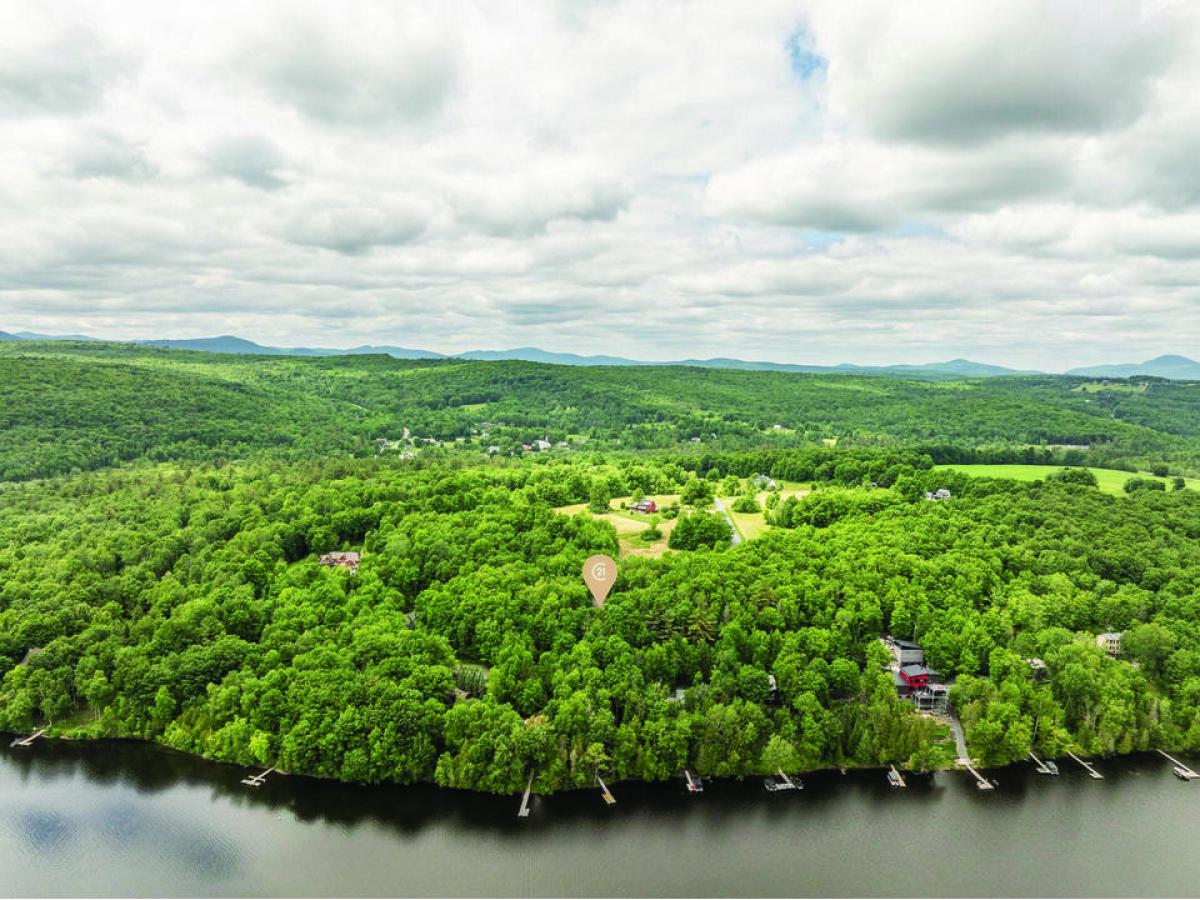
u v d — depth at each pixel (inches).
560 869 3767.2
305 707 4562.0
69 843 3944.4
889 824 4158.5
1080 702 4943.4
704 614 5255.9
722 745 4468.5
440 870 3750.0
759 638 5098.4
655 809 4224.9
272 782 4426.7
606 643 4963.1
